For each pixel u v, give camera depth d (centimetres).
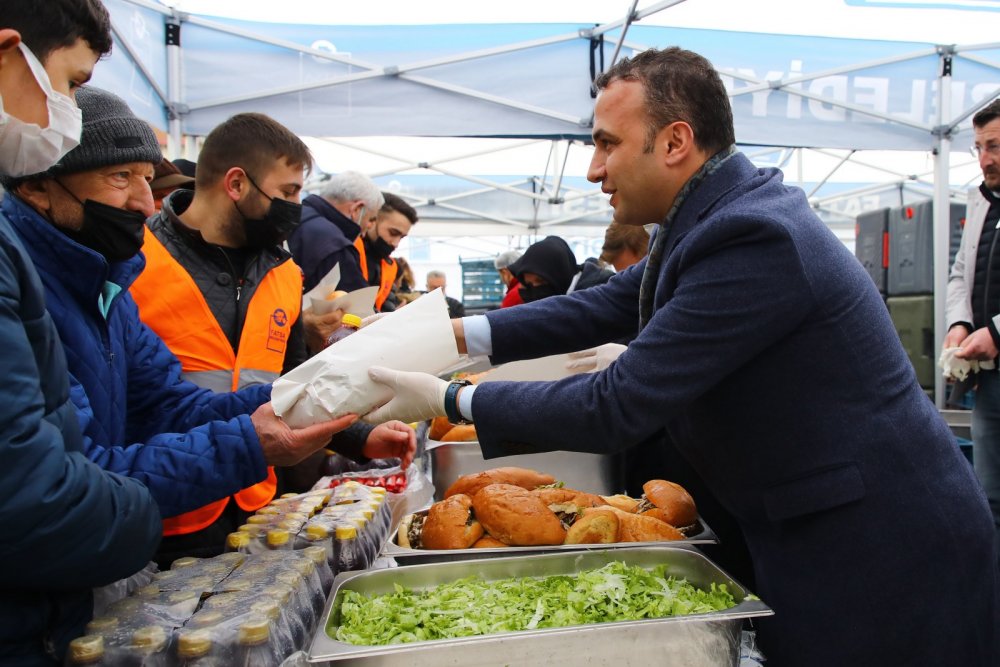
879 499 122
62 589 90
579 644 106
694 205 130
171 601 101
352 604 122
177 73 412
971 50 466
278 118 437
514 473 193
